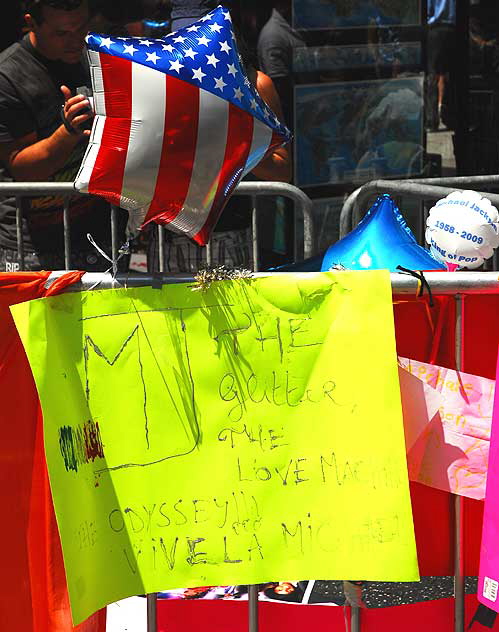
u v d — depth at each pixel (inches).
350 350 107.9
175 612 124.3
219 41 106.7
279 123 110.1
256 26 304.5
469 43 339.6
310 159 323.0
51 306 107.1
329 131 324.8
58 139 264.4
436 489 118.0
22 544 114.8
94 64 102.5
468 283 107.4
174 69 102.6
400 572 108.6
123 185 104.9
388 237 148.8
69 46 268.8
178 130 102.9
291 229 321.1
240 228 284.0
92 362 108.3
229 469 110.4
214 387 109.5
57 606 114.8
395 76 331.9
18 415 112.9
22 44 269.6
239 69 107.4
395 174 339.9
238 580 110.7
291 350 108.8
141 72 102.1
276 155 263.3
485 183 241.1
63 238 283.0
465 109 345.7
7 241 281.1
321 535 109.5
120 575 109.8
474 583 190.1
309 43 314.7
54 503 104.4
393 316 110.3
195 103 103.0
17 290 109.6
